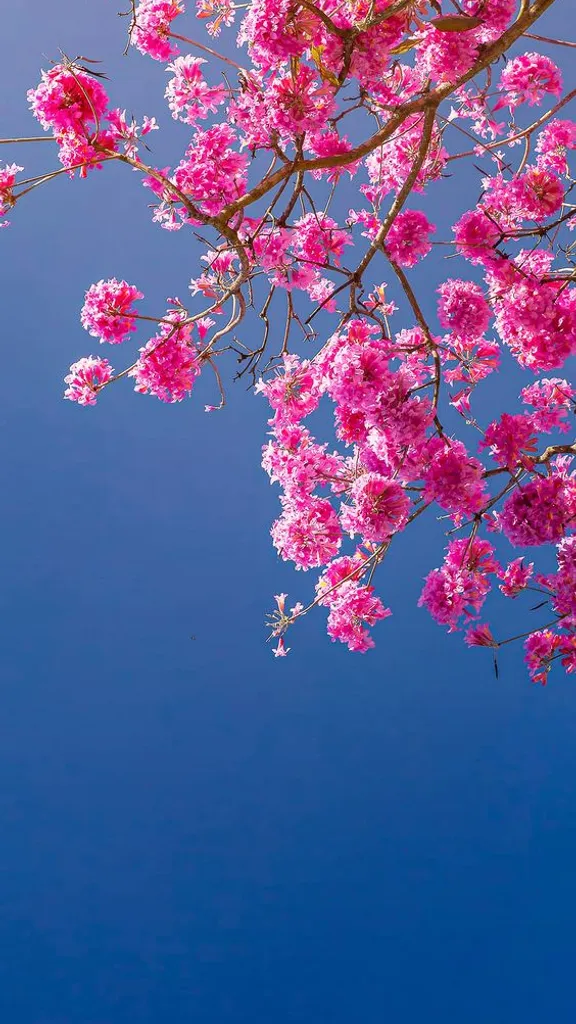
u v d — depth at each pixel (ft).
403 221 9.87
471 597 9.76
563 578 9.77
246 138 9.01
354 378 8.37
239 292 9.09
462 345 10.73
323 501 10.08
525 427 9.39
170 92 8.76
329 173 10.97
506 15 8.82
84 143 8.52
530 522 9.19
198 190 8.65
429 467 9.00
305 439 10.14
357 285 9.08
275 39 8.19
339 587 10.50
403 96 10.73
